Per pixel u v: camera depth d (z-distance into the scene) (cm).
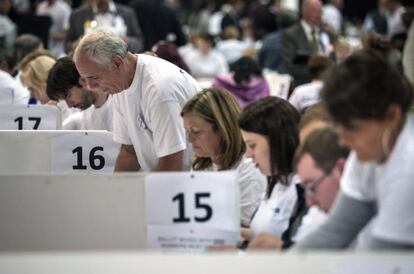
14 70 1412
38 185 556
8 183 555
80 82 880
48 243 559
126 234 559
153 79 761
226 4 3216
